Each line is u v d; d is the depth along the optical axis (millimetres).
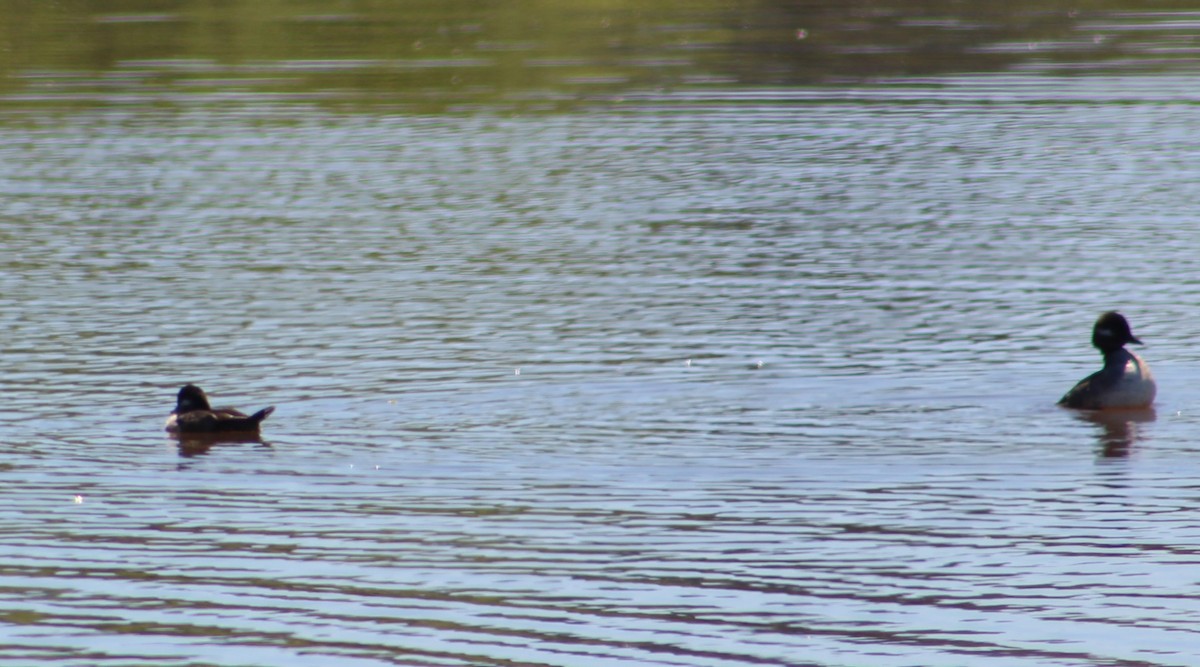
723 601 22078
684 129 67188
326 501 26453
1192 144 62000
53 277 44750
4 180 58531
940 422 30406
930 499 26109
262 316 40219
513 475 27688
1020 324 38312
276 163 61375
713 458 28422
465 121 69562
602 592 22453
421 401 32438
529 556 23859
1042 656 20266
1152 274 43219
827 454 28578
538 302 41375
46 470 28234
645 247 47812
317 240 49375
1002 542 24172
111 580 23031
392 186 57281
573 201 54531
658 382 33531
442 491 26859
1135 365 31141
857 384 33219
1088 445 28891
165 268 45812
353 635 21016
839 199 54094
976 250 46594
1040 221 50188
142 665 20125
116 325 39406
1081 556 23578
